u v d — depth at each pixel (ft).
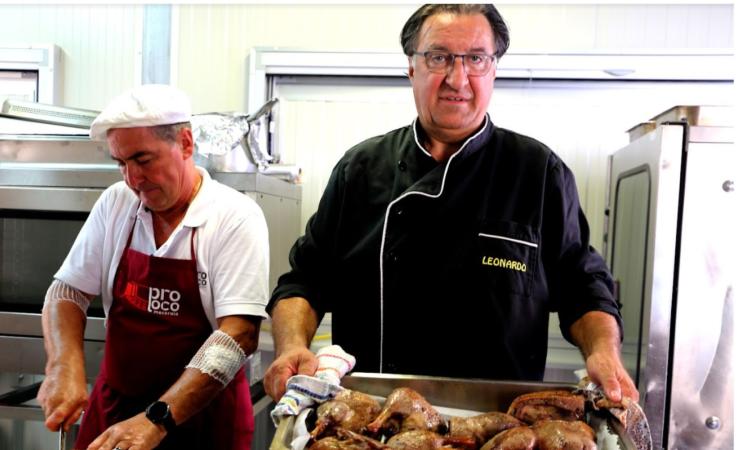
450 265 3.60
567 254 3.75
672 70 6.77
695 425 5.36
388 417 2.77
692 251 5.27
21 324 5.38
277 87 7.49
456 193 3.64
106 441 3.23
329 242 4.08
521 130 7.18
